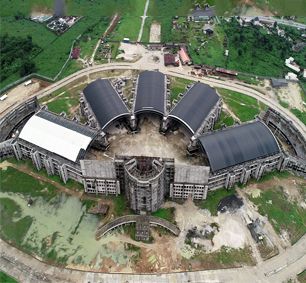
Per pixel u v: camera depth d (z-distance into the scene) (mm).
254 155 188250
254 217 177875
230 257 165250
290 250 168500
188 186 178375
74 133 191500
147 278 159875
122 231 173500
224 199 184000
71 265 163625
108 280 159250
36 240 171250
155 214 177750
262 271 161875
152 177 163875
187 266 162875
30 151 191500
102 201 183375
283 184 192250
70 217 178375
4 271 162375
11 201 185250
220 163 182375
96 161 174625
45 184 190375
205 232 172250
